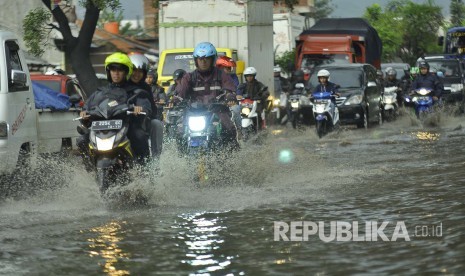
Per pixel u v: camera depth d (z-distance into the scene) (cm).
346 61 5709
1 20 5766
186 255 1107
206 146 1777
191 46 4347
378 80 4438
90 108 1588
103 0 4738
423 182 1748
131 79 1659
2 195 1784
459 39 6938
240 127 1984
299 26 9244
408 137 3189
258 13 4472
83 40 5050
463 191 1590
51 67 5372
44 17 5044
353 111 3944
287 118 4869
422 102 4025
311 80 4188
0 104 1764
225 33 4316
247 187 1761
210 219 1378
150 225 1336
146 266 1050
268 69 4634
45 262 1084
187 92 1927
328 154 2519
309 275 984
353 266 1021
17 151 1814
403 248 1109
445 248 1097
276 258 1076
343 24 6094
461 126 3753
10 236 1266
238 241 1191
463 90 5019
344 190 1680
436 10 11425
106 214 1460
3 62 1802
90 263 1074
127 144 1536
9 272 1032
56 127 2102
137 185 1536
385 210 1410
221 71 1938
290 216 1384
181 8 4350
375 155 2441
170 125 2202
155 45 8825
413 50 11562
